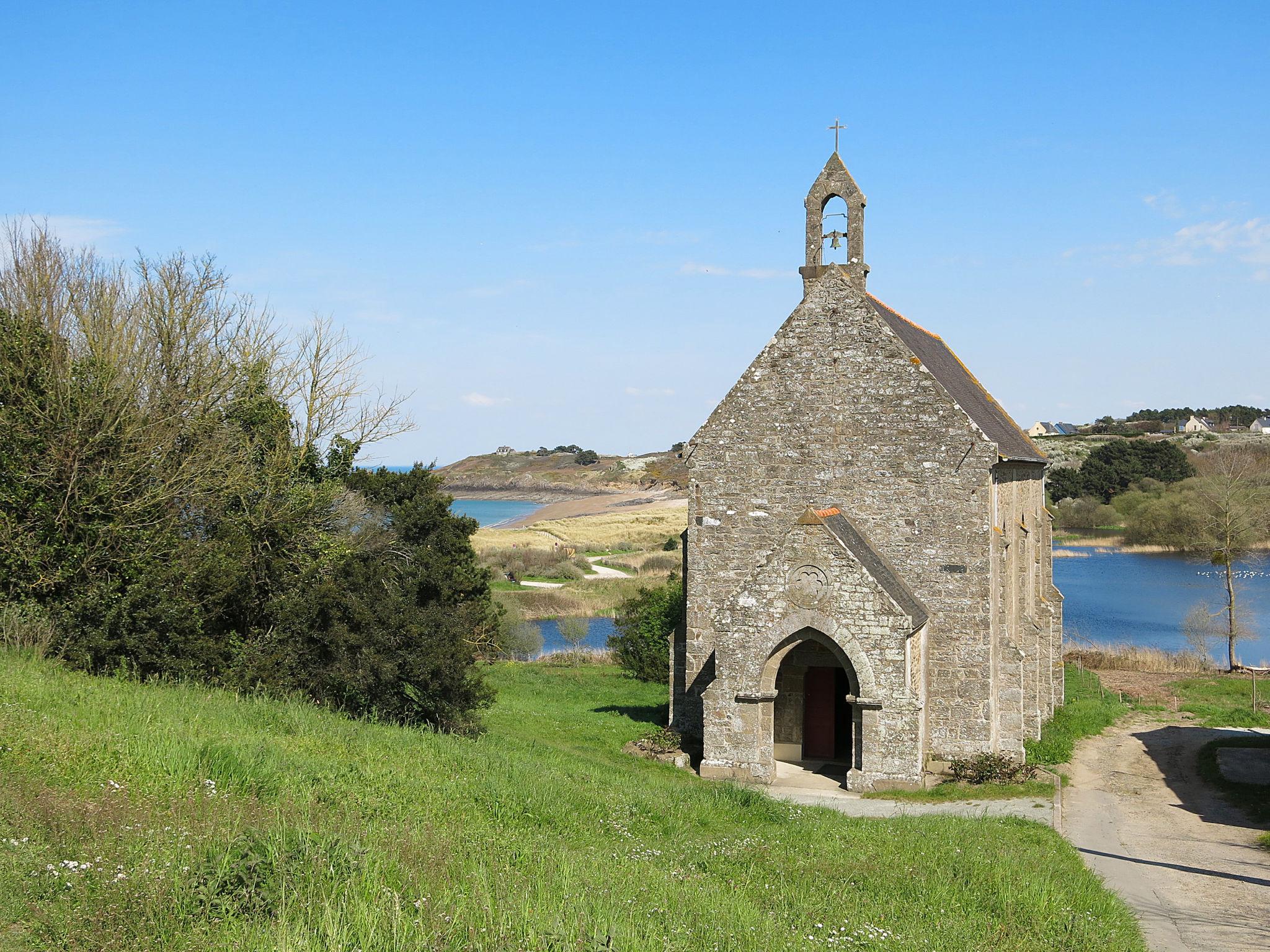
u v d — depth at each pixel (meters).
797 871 16.66
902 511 29.78
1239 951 15.91
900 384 29.91
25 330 28.48
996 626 29.88
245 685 26.58
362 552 35.25
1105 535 118.56
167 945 9.46
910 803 25.95
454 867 13.23
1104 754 32.47
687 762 30.12
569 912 11.61
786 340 31.09
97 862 11.03
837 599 27.44
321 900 10.79
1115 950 14.43
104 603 26.00
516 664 55.03
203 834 12.49
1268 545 101.62
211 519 33.47
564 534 128.62
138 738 16.83
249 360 39.19
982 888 16.55
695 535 31.86
